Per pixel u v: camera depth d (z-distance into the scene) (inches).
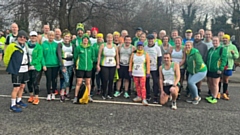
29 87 262.8
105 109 245.6
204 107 265.0
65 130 187.2
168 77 263.1
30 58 250.1
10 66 223.6
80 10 804.0
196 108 260.1
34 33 249.0
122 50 294.0
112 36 283.4
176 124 208.1
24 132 181.2
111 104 265.6
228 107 267.4
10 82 378.0
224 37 302.0
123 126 199.3
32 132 181.5
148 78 283.0
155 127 199.5
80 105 257.6
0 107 242.4
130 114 231.8
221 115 237.1
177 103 279.3
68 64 271.3
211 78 287.6
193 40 333.1
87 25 837.8
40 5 733.9
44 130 185.9
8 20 793.6
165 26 1413.6
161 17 1439.5
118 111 240.1
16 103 243.6
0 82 376.8
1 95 290.8
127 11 863.7
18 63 226.1
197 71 276.1
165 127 200.1
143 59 269.4
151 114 233.9
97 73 308.2
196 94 276.8
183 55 291.0
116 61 291.9
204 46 294.4
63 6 752.3
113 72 286.4
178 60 293.6
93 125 199.5
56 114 225.0
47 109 239.9
